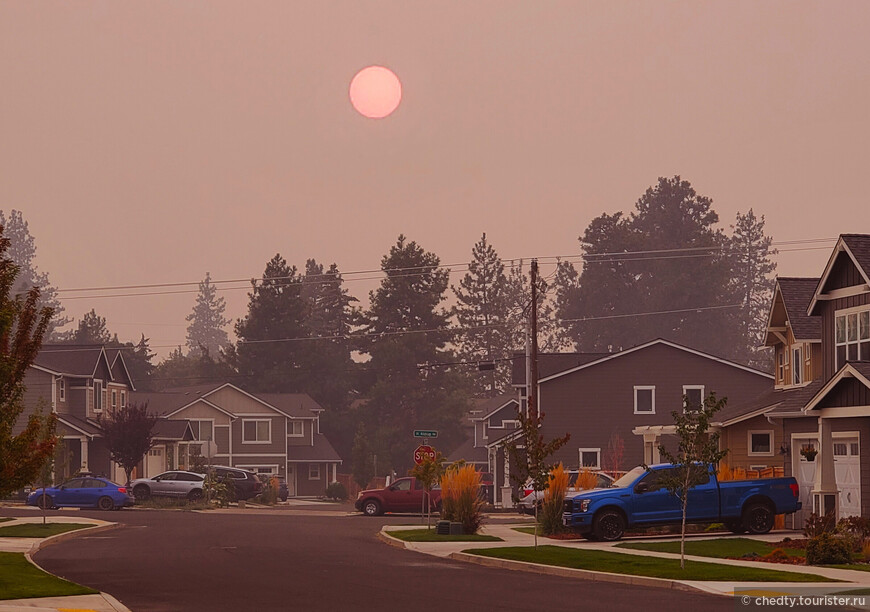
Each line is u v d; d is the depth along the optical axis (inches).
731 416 1750.7
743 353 5191.9
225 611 712.4
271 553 1180.5
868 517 1221.1
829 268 1396.4
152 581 896.9
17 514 1964.8
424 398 4456.2
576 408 2598.4
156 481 2395.4
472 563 1079.0
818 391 1352.1
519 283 5920.3
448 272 4763.8
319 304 5487.2
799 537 1245.1
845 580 867.4
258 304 4660.4
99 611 709.3
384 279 4712.1
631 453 2588.6
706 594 815.1
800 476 1439.5
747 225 5999.0
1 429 827.4
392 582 893.8
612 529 1296.8
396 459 4313.5
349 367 4778.5
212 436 3580.2
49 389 2778.1
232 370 4603.8
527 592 827.4
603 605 745.6
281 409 3740.2
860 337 1353.3
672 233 5457.7
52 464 1598.2
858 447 1275.8
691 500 1305.4
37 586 823.1
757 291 5930.1
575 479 1903.3
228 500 2502.5
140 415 2679.6
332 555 1158.3
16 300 875.4
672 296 5036.9
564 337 5462.6
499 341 5570.9
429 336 4586.6
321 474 3843.5
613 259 5137.8
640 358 2618.1
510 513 2267.5
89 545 1305.4
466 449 3762.3
